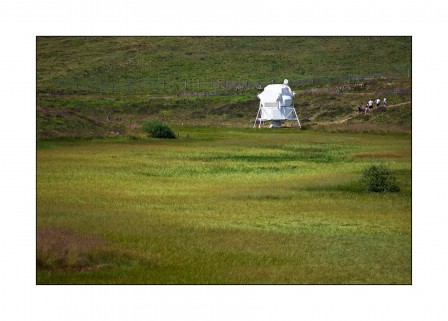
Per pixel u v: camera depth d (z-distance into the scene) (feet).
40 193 266.77
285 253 182.29
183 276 159.63
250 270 165.48
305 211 241.35
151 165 365.40
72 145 446.19
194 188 293.02
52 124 501.56
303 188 290.56
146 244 183.93
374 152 444.96
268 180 319.68
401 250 186.39
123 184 299.79
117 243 183.01
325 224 220.64
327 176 330.13
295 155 427.33
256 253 181.27
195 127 655.76
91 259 168.45
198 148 453.99
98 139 483.92
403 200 262.88
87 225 202.59
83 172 330.54
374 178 285.64
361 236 203.92
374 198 266.77
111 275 159.02
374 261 176.96
